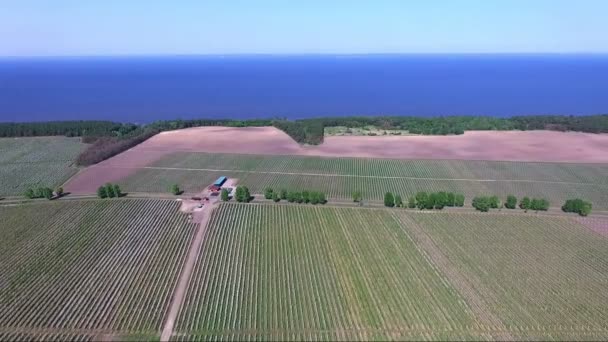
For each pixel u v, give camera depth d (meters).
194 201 89.75
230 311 54.66
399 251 69.75
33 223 78.94
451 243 72.44
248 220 80.81
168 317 53.53
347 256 68.19
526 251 69.94
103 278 61.72
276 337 50.09
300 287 59.84
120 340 49.44
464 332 51.06
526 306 56.00
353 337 50.12
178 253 68.88
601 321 53.22
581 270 64.44
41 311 54.47
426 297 57.66
